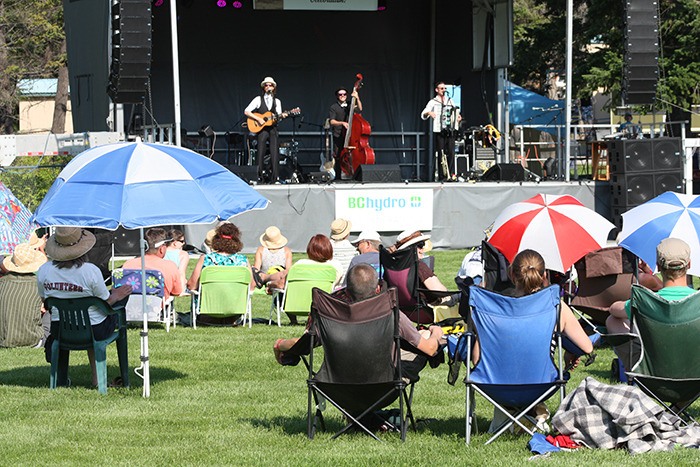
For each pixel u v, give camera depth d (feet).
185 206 31.94
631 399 27.48
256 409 33.53
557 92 179.63
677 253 29.09
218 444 28.84
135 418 32.12
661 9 123.75
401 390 27.96
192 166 33.27
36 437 29.76
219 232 50.21
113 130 81.92
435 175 95.81
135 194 31.86
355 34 101.45
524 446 27.99
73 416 32.35
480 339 27.84
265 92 83.76
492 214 84.02
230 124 98.89
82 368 41.04
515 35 163.32
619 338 29.55
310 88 100.83
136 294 45.21
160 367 40.73
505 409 29.32
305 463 26.58
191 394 35.81
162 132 79.82
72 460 27.27
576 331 28.60
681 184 83.10
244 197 33.22
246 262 50.21
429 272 38.86
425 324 39.14
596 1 129.70
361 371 27.96
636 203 82.74
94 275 34.96
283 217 80.64
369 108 102.37
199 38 97.91
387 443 28.66
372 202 81.76
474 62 97.71
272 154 83.56
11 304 44.42
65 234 34.68
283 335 47.91
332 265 48.93
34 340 44.70
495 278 34.40
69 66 90.94
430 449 27.78
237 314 49.42
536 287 28.27
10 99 166.50
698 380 28.30
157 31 96.12
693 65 119.34
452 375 28.99
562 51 146.10
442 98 90.17
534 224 32.73
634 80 82.28
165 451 28.12
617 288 40.16
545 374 27.71
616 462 25.71
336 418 32.07
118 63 74.84
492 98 96.27
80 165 32.65
